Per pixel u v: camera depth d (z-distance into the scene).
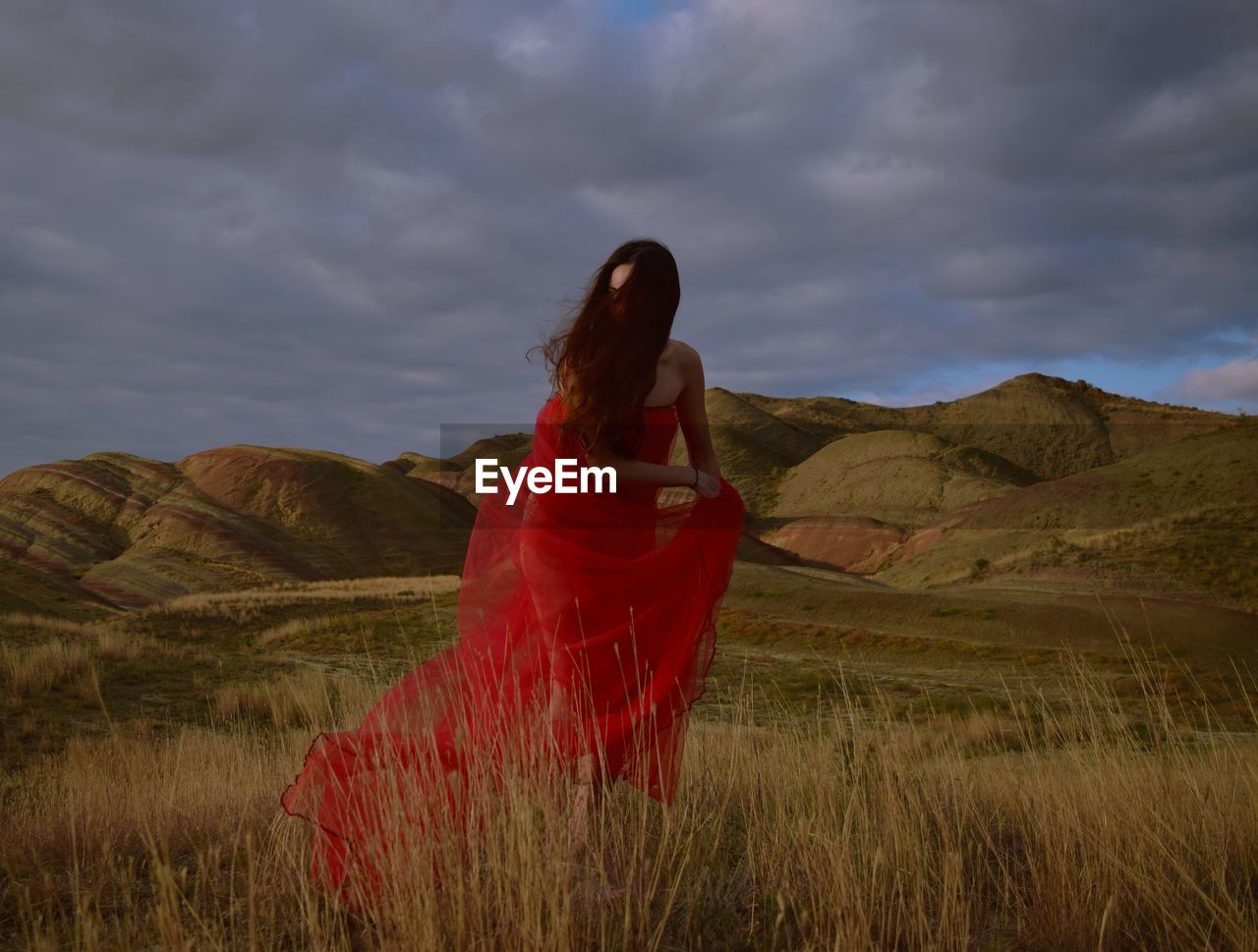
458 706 2.90
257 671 24.44
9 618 29.77
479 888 2.36
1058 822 3.18
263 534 113.19
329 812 2.63
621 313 2.75
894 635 38.03
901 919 2.49
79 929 2.31
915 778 3.62
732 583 47.41
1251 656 31.11
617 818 2.89
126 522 115.00
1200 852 3.03
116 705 19.03
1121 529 62.66
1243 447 72.12
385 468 132.88
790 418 196.00
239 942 2.31
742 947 2.36
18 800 5.70
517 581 3.01
